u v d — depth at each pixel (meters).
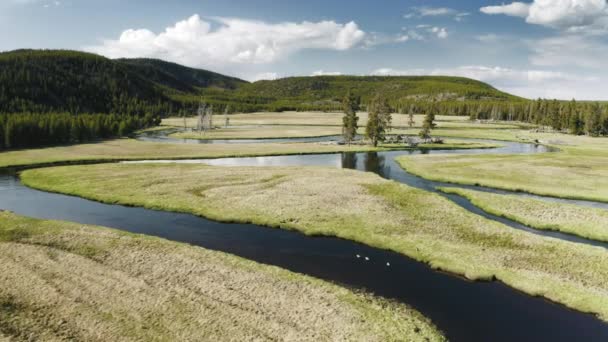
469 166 87.69
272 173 76.75
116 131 168.75
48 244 39.28
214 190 62.84
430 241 41.94
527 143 148.25
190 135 171.38
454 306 29.33
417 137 152.12
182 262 35.19
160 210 54.12
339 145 131.88
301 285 31.33
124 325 25.69
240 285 31.17
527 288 32.03
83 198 60.28
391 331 25.55
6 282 31.08
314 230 45.47
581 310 29.09
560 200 61.97
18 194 62.66
